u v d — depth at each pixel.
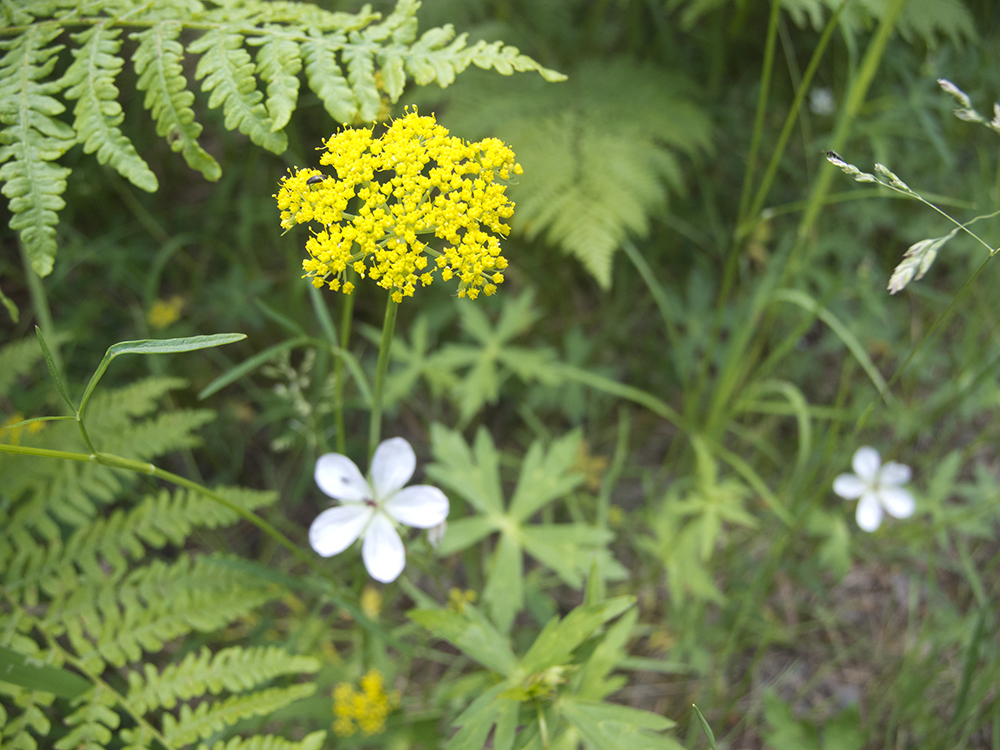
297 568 0.29
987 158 0.33
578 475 0.24
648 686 0.27
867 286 0.32
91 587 0.19
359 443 0.31
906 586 0.29
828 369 0.34
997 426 0.31
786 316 0.32
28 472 0.21
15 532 0.20
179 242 0.30
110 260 0.31
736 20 0.27
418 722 0.22
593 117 0.30
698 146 0.35
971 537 0.30
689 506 0.26
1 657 0.16
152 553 0.28
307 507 0.31
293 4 0.18
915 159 0.34
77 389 0.26
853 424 0.32
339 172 0.14
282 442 0.22
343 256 0.14
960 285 0.33
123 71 0.31
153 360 0.30
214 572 0.20
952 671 0.27
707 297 0.33
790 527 0.26
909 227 0.33
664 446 0.33
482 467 0.24
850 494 0.27
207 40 0.17
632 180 0.29
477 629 0.17
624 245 0.28
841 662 0.28
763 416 0.32
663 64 0.35
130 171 0.16
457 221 0.14
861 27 0.27
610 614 0.16
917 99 0.31
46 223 0.16
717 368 0.34
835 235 0.33
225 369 0.32
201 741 0.20
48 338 0.24
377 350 0.33
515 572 0.23
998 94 0.34
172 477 0.16
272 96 0.17
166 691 0.18
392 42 0.18
